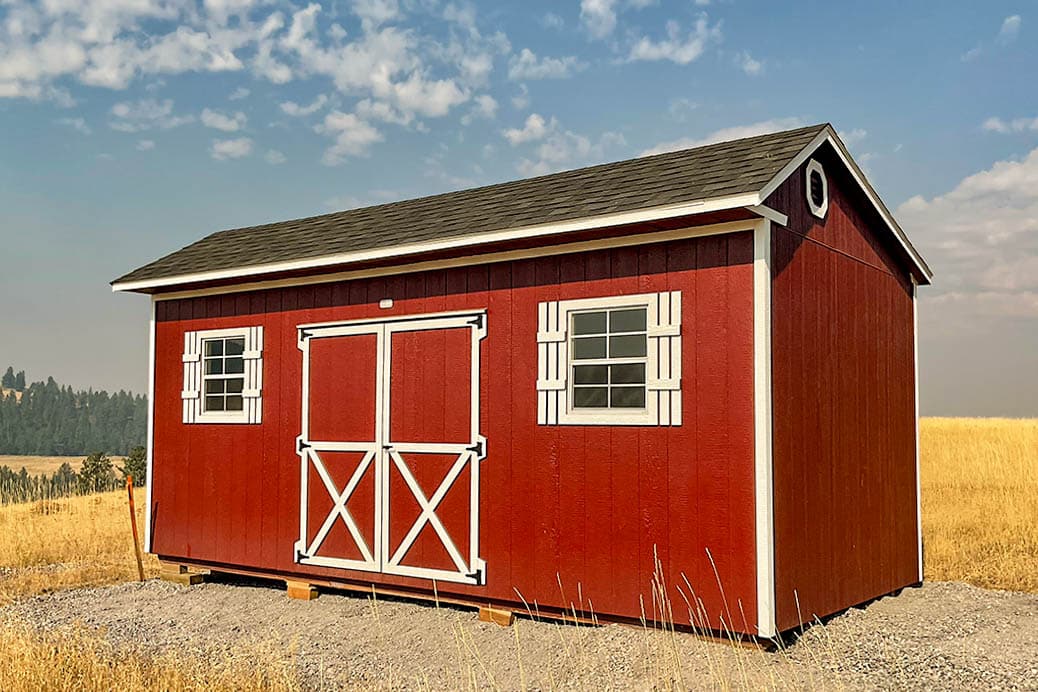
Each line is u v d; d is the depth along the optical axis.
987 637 8.45
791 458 8.10
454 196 11.74
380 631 9.02
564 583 8.70
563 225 8.41
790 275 8.33
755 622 7.55
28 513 18.84
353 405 10.41
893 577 10.53
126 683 7.13
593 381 8.74
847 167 9.41
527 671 7.57
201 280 11.52
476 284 9.52
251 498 11.27
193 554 11.79
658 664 7.29
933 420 35.12
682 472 8.05
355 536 10.27
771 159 8.23
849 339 9.66
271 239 12.30
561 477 8.78
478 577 9.27
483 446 9.33
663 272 8.27
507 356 9.23
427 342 9.86
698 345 8.03
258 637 9.03
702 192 7.77
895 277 11.20
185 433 12.03
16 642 8.00
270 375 11.21
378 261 10.03
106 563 13.59
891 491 10.62
